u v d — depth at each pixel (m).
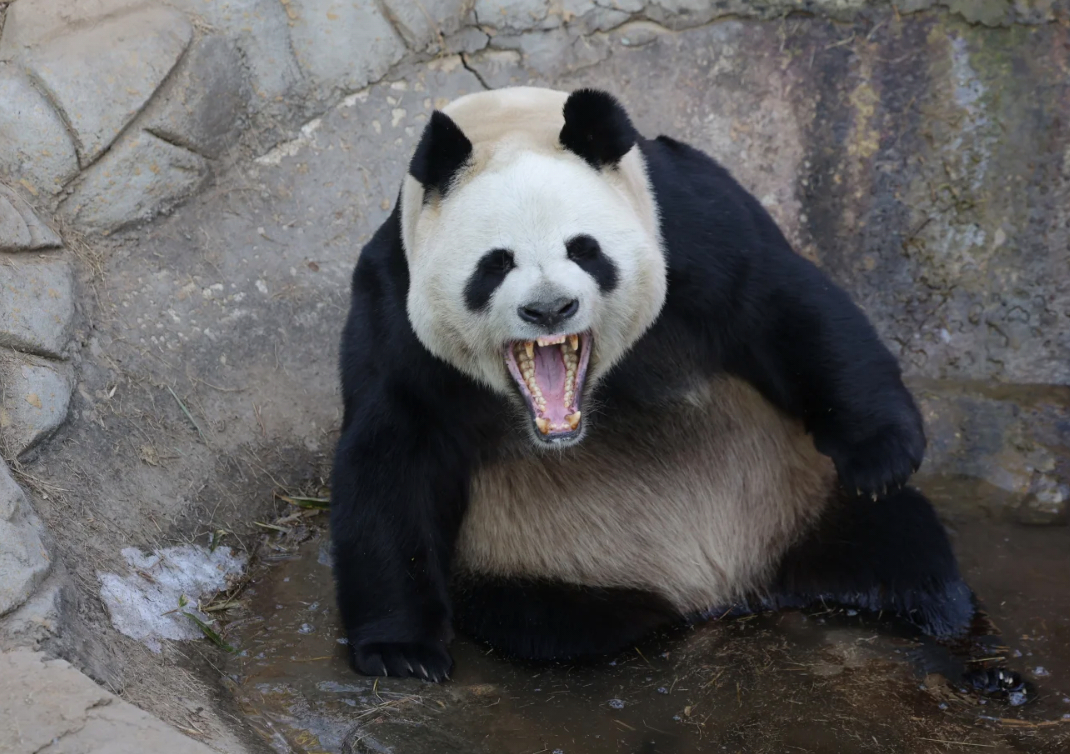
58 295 14.45
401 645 12.62
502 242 10.92
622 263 11.32
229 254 16.84
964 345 18.28
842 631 13.21
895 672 12.26
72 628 10.59
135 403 14.91
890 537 13.78
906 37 18.27
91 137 15.75
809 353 12.84
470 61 18.47
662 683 12.33
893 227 18.50
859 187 18.56
